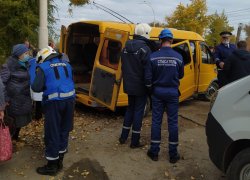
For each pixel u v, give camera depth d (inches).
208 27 1393.9
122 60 163.3
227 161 115.3
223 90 116.9
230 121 111.1
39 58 134.5
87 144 174.6
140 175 137.4
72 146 170.6
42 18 240.1
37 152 161.2
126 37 185.6
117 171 140.9
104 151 164.2
